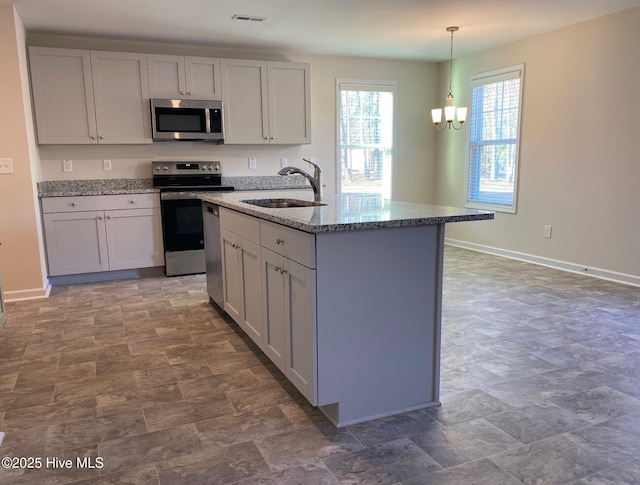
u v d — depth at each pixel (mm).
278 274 2332
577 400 2332
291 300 2207
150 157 5371
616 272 4559
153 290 4488
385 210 2418
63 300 4164
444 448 1954
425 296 2234
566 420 2150
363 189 6473
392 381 2215
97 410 2289
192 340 3195
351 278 2059
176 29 4719
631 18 4242
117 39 5086
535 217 5344
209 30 4777
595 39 4555
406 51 5875
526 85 5309
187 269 5109
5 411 2285
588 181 4738
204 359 2881
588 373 2625
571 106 4840
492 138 5859
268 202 3516
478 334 3217
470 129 6160
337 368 2094
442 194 6773
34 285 4234
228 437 2055
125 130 4957
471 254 5961
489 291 4250
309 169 6125
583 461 1854
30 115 4352
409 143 6656
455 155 6461
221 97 5262
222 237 3328
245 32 4871
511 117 5566
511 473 1786
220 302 3609
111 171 5242
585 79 4680
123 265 4914
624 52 4320
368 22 4586
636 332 3229
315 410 2281
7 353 2986
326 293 2021
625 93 4344
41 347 3084
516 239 5621
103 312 3816
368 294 2104
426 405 2299
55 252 4652
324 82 6062
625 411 2225
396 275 2150
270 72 5445
